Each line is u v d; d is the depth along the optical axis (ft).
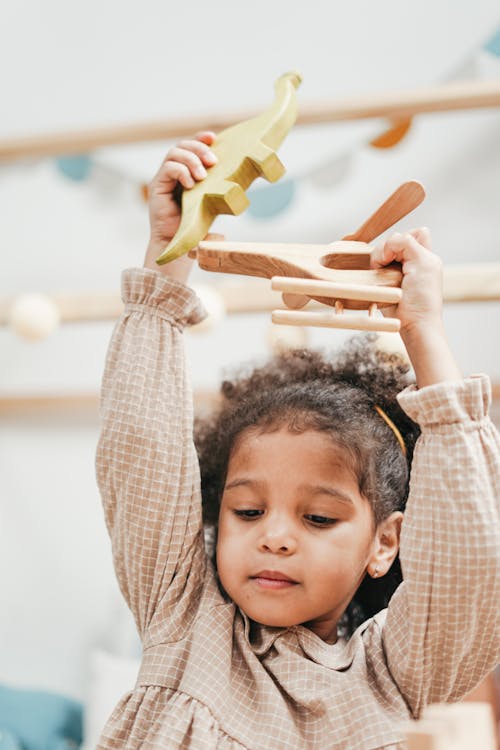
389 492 2.92
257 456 2.76
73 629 6.91
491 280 4.56
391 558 2.87
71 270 7.26
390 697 2.52
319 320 2.23
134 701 2.59
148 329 2.86
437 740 1.77
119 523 2.80
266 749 2.41
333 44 6.83
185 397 2.85
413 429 3.17
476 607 2.43
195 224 2.47
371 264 2.52
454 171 6.71
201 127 5.57
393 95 5.15
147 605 2.79
